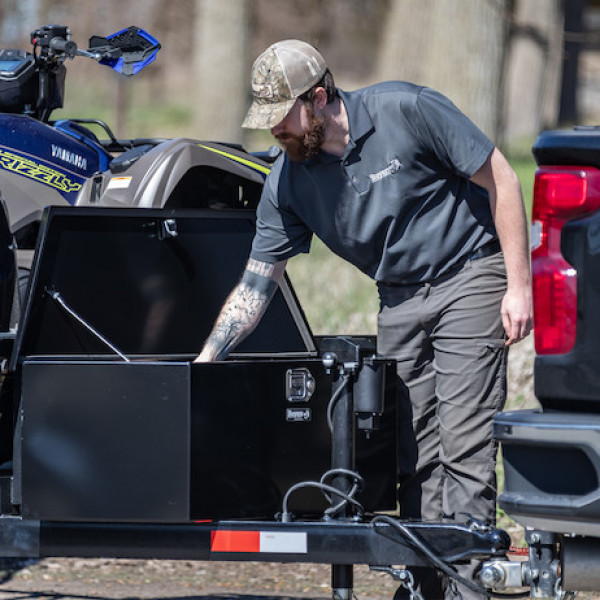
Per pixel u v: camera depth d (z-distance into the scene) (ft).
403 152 49.96
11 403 52.60
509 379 94.12
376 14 388.98
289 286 60.44
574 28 314.76
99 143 69.92
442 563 47.73
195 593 67.77
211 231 58.39
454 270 51.80
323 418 50.80
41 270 53.26
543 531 46.57
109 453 47.52
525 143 285.02
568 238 44.24
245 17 244.83
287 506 49.75
